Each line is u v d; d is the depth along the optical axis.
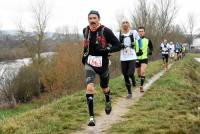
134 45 11.21
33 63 43.47
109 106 7.78
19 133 7.16
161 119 8.27
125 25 11.13
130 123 7.95
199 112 9.28
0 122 8.20
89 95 7.20
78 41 44.72
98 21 7.12
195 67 34.69
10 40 51.31
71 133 7.36
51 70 42.06
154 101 10.62
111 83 14.27
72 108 9.63
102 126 7.90
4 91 40.12
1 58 49.28
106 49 7.19
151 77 18.16
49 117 8.47
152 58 45.50
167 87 13.58
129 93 11.46
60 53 42.66
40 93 41.72
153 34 45.97
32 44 45.44
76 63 41.94
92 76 7.24
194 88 15.05
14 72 41.47
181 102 10.57
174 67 26.22
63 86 41.59
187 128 7.32
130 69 11.19
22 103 38.94
